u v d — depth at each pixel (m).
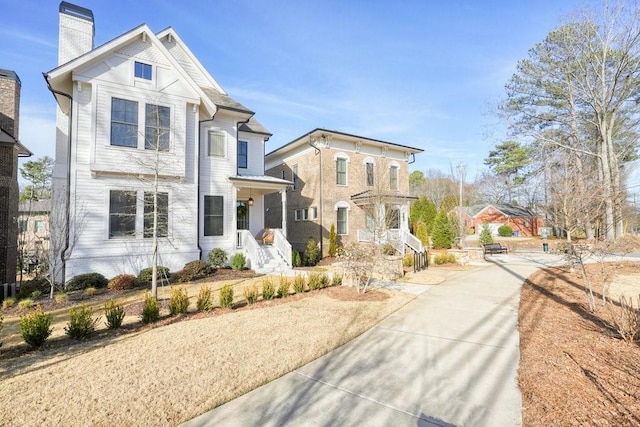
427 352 5.18
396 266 12.64
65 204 10.69
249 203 16.50
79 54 12.90
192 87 13.18
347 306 8.10
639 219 24.42
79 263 10.92
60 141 12.10
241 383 4.12
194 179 13.44
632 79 21.97
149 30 12.03
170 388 3.99
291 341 5.63
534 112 26.95
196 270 12.05
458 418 3.33
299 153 22.00
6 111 12.09
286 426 3.23
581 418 3.19
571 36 22.56
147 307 6.70
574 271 12.62
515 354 4.99
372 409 3.54
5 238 11.62
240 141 16.84
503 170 42.84
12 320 7.30
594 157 24.30
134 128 11.89
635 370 4.16
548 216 16.89
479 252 18.08
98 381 4.18
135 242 11.98
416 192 56.16
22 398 3.76
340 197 20.52
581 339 5.38
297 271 13.98
